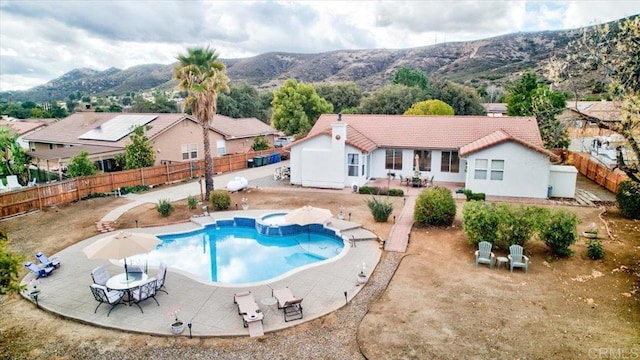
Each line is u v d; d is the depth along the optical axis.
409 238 20.17
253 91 78.94
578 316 12.70
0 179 30.95
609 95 17.52
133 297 13.73
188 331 12.34
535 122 31.67
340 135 30.73
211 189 28.50
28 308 13.95
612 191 28.88
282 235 22.55
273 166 44.09
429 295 14.35
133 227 23.12
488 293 14.38
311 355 11.21
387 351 11.17
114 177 30.80
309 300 14.23
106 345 11.78
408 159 33.12
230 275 17.81
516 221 17.45
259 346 11.67
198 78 26.88
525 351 10.96
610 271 15.80
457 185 31.39
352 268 16.94
